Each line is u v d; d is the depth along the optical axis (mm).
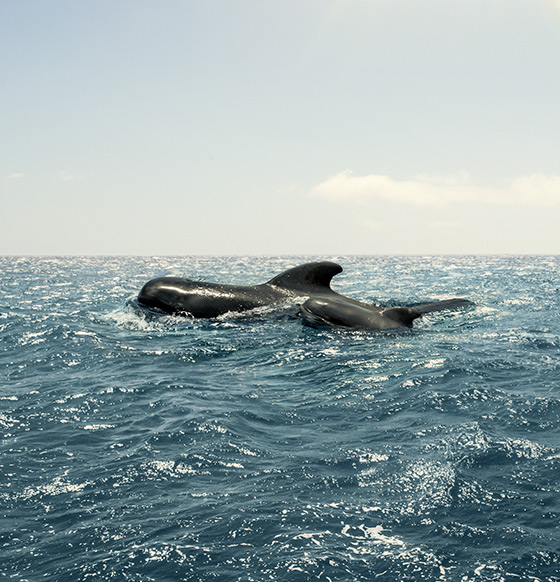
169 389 9695
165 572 4332
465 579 4152
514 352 12375
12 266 87125
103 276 53219
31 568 4445
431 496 5453
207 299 17359
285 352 12750
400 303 21094
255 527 4945
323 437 7242
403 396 9023
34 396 9344
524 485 5633
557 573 4203
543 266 78500
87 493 5707
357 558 4449
